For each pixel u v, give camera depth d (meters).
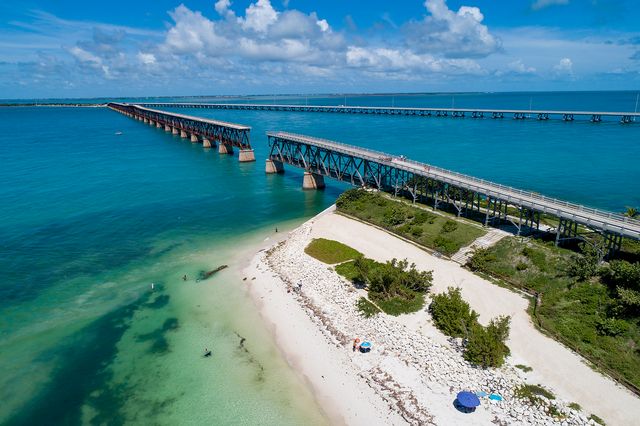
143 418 36.28
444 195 77.69
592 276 48.56
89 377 41.00
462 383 37.75
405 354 41.84
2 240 74.38
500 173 119.00
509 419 33.84
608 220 53.94
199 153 168.88
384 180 94.38
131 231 79.31
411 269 53.53
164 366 42.31
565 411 34.19
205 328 48.34
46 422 36.12
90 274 61.88
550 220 68.50
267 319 49.72
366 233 72.00
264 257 66.50
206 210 91.88
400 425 34.44
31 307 53.03
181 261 66.19
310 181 110.56
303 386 39.31
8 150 172.25
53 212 89.75
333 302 51.81
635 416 33.56
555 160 135.50
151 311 52.03
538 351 41.06
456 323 44.03
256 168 138.00
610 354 39.56
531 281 51.56
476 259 56.69
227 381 40.19
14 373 41.56
